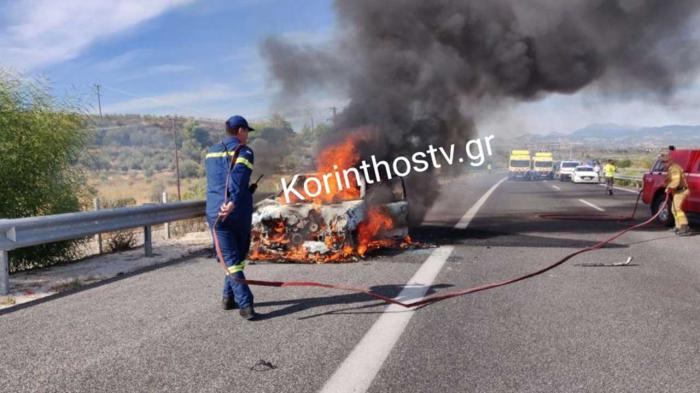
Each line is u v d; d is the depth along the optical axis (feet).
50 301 21.40
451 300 20.48
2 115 29.71
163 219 32.83
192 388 12.73
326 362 14.24
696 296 21.01
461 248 32.53
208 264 28.84
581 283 23.29
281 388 12.64
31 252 29.73
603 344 15.46
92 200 37.65
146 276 25.93
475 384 12.76
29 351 15.51
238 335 16.60
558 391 12.35
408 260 28.73
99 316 19.01
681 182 38.52
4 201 29.96
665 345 15.37
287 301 20.56
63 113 33.06
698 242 35.09
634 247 33.01
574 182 138.00
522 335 16.29
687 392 12.28
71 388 12.88
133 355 15.01
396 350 15.08
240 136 19.61
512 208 60.70
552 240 35.70
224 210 18.30
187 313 19.19
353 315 18.57
